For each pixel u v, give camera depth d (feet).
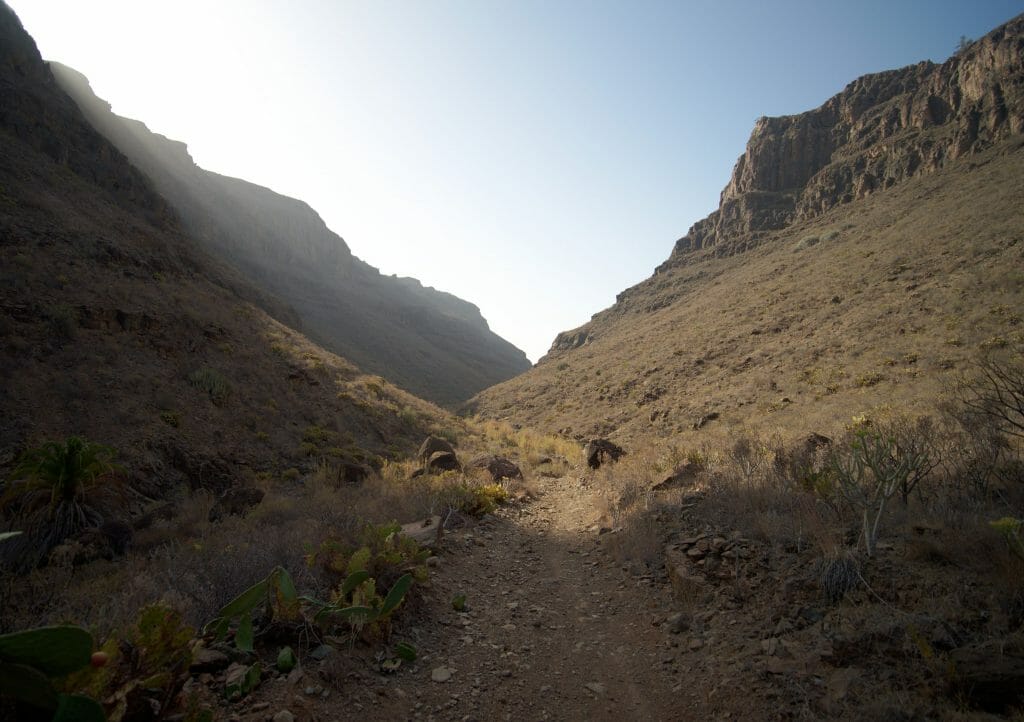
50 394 44.16
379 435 72.59
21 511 25.22
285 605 12.34
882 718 8.61
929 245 114.11
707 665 12.16
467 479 43.21
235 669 10.73
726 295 172.96
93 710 5.90
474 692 11.68
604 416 106.42
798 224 270.05
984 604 10.80
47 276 60.39
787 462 24.56
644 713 10.91
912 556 13.34
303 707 9.87
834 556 13.87
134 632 8.93
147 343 59.93
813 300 117.50
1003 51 225.15
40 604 12.65
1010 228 99.96
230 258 312.91
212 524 28.73
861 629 11.09
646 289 295.28
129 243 89.51
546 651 14.03
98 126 306.76
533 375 196.24
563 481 51.26
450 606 16.67
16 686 5.60
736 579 15.79
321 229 612.29
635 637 14.60
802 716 9.32
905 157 237.25
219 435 51.67
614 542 22.94
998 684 8.48
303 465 53.26
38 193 83.20
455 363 403.54
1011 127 190.49
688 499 24.94
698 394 94.38
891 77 336.90
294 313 177.68
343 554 15.96
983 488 16.79
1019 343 57.36
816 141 336.08
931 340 72.74
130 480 38.34
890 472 15.15
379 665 12.18
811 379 77.46
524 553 24.31
